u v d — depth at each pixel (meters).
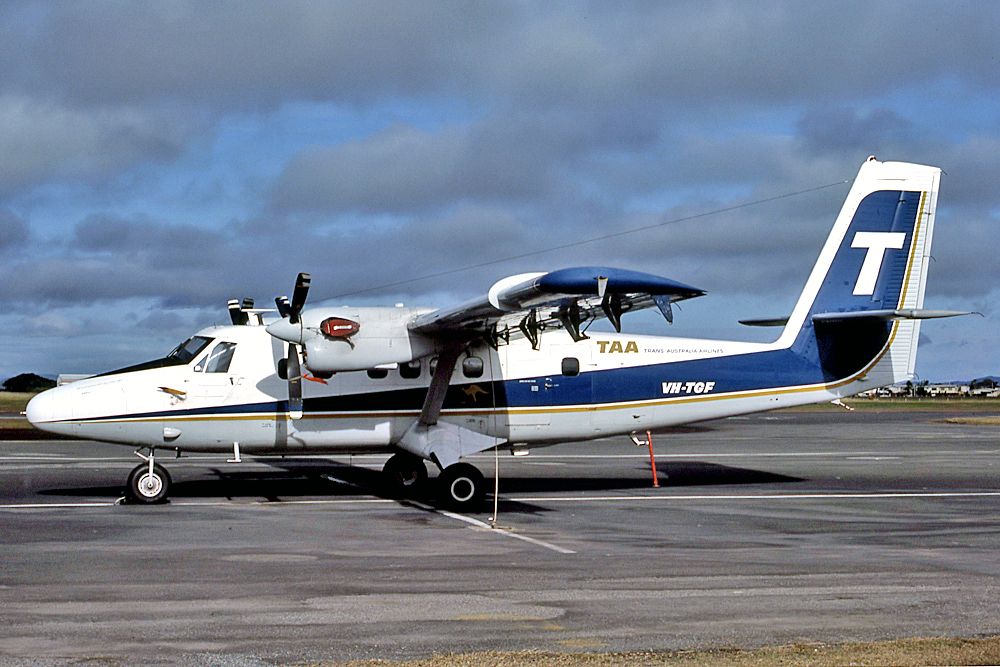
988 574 10.48
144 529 13.29
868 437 35.41
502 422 17.23
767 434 37.28
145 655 7.23
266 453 16.94
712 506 16.22
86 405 15.70
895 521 14.58
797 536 13.12
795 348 18.48
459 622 8.27
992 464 24.33
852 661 7.16
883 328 18.75
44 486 18.30
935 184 19.09
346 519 14.47
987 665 7.07
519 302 13.40
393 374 16.81
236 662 7.08
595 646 7.57
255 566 10.68
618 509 15.80
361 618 8.38
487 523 14.18
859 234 18.83
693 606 8.90
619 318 13.45
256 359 16.45
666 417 17.94
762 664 7.09
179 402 16.05
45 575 10.10
